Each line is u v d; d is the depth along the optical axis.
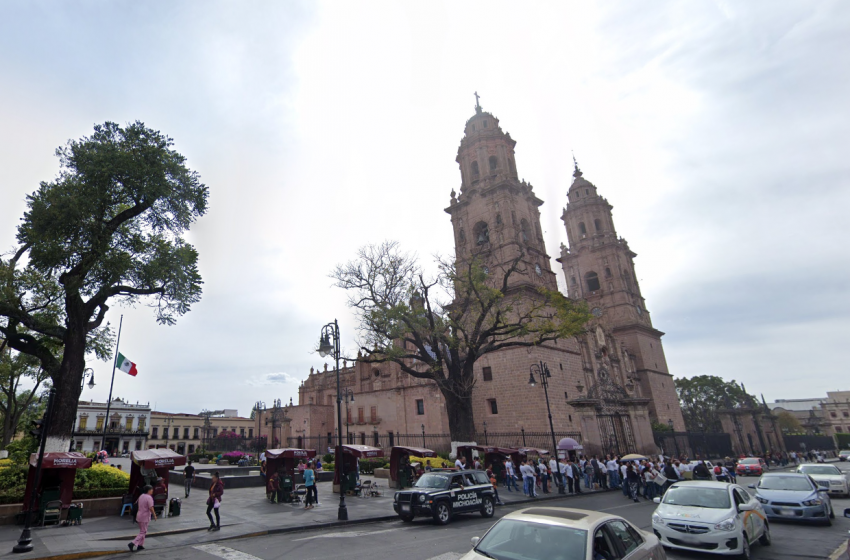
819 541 13.81
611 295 64.75
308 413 60.34
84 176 21.94
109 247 22.16
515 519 7.55
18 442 24.53
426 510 17.41
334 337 23.12
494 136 52.59
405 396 52.34
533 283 46.41
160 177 23.31
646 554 7.63
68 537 15.09
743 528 11.83
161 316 24.92
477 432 43.31
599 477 29.98
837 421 131.62
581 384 45.53
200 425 89.12
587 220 69.62
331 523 17.73
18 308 21.33
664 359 66.06
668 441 50.72
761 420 67.31
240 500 24.06
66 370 21.08
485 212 49.97
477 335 32.09
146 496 14.10
